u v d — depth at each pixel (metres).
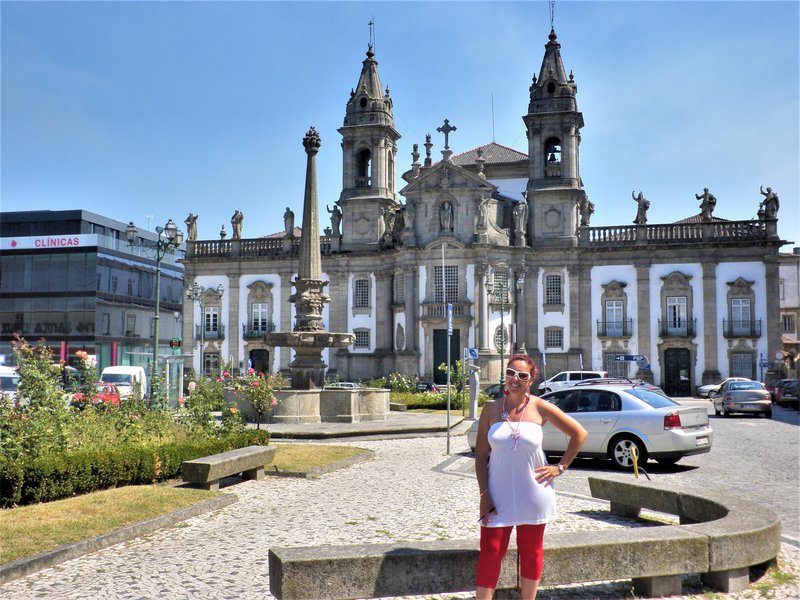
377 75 58.31
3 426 11.25
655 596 6.68
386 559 6.02
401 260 53.97
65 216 64.12
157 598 6.66
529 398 5.75
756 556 6.95
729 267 51.41
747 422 28.38
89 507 9.79
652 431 14.59
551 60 55.22
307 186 24.59
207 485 11.93
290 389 24.44
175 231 30.70
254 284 57.94
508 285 52.34
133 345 65.81
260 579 7.20
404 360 53.12
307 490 12.27
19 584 7.10
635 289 52.47
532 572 5.62
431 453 17.67
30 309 61.91
